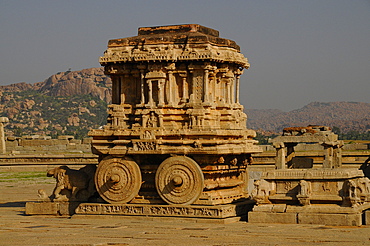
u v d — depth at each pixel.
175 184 17.06
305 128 27.00
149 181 18.02
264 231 14.59
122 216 17.59
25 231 15.40
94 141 18.30
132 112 18.62
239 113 19.16
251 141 19.48
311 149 36.19
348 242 12.92
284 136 26.91
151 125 18.03
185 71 18.08
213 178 17.77
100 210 17.97
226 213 16.75
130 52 18.38
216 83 18.70
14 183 33.16
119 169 17.88
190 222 16.67
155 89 18.27
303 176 16.09
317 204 15.87
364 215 15.55
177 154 17.31
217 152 16.94
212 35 19.70
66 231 15.26
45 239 13.89
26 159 40.31
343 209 15.38
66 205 18.75
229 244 12.96
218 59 18.02
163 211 17.23
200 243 13.15
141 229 15.43
